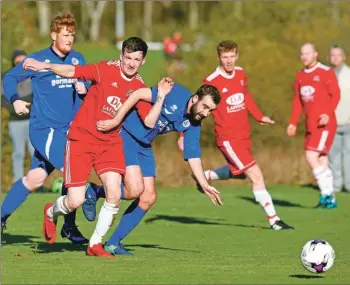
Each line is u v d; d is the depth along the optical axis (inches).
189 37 3703.3
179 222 1218.6
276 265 816.9
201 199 1505.9
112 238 895.1
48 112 940.6
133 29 5477.4
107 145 845.8
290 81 2070.6
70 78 853.8
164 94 841.5
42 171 963.3
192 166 884.6
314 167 1398.9
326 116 1366.9
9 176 1663.4
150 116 842.8
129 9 5964.6
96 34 5585.6
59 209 875.4
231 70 1162.6
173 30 5260.8
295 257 884.0
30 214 1282.0
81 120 844.0
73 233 963.3
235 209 1379.2
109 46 4158.5
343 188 1643.7
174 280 719.7
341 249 954.7
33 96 946.7
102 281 716.0
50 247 955.3
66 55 955.3
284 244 1000.2
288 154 1819.6
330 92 1381.6
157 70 2532.0
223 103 1162.6
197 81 2150.6
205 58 2171.5
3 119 1659.7
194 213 1323.8
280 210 1375.5
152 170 893.8
